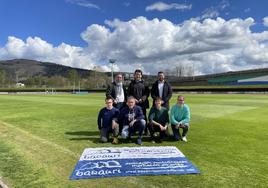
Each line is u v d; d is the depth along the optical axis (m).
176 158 5.22
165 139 7.02
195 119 10.75
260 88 45.84
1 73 129.00
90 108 16.30
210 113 12.90
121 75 7.59
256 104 18.61
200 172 4.47
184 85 94.75
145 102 7.53
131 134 6.82
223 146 6.22
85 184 4.00
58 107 17.14
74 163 4.95
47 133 7.98
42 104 20.17
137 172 4.46
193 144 6.44
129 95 7.53
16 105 19.20
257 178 4.21
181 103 6.85
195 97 31.44
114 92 7.58
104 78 107.06
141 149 5.90
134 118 6.77
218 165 4.83
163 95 7.32
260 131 8.08
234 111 13.80
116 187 3.89
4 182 4.07
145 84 7.59
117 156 5.36
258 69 81.69
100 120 7.00
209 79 89.69
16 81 141.00
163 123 6.98
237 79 85.12
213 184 3.98
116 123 6.82
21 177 4.27
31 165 4.85
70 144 6.48
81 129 8.70
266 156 5.41
